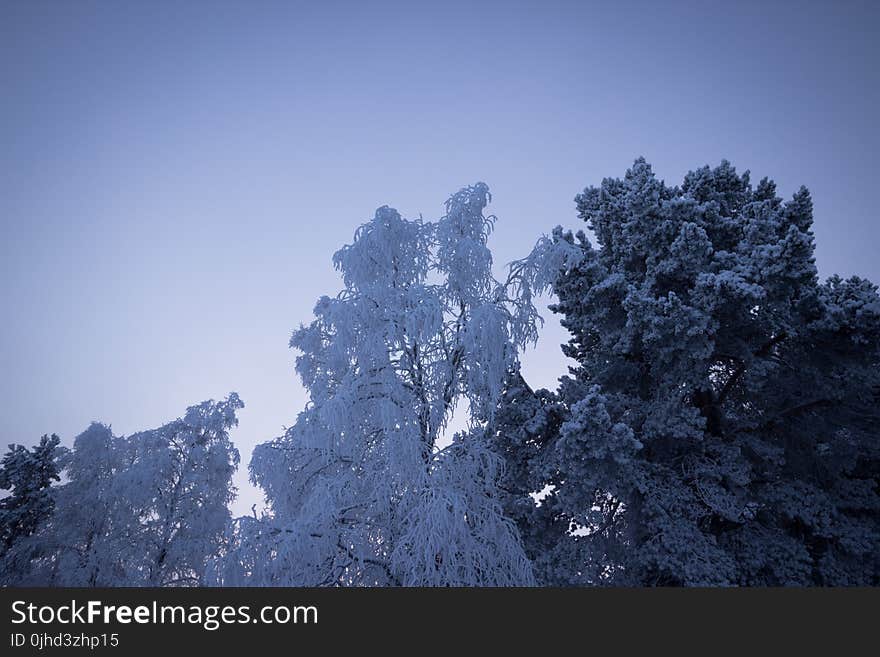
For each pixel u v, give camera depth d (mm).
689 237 11742
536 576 11641
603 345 13977
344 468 11773
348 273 11977
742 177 15750
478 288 12695
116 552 21797
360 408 11273
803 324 11906
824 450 13406
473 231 12742
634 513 12656
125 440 25078
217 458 23812
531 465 12758
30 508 22703
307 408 12438
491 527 10758
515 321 12211
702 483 11875
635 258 13602
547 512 12914
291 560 9453
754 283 11133
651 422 12000
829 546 12336
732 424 13570
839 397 12305
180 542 21547
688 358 12008
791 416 13742
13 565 21656
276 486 12086
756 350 12812
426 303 11531
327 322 11922
